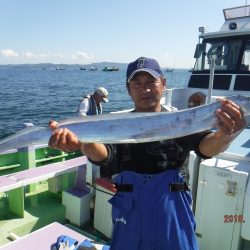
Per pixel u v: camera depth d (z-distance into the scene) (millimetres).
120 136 1103
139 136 1097
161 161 1125
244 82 3137
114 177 1208
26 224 2436
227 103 991
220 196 1797
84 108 3807
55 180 2838
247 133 2498
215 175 1798
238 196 1736
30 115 12500
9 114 12648
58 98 18500
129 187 1135
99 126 1114
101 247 1705
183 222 1112
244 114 1030
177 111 1090
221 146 1077
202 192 1857
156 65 1213
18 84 31609
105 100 3947
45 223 2541
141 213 1114
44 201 2832
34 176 2516
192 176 1912
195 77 3492
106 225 2326
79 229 2406
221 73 3283
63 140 1043
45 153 3553
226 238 1803
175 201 1116
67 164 2854
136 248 1117
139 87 1192
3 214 2564
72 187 2838
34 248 1813
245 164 1844
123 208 1133
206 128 1053
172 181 1119
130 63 1250
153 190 1113
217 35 3309
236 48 3213
